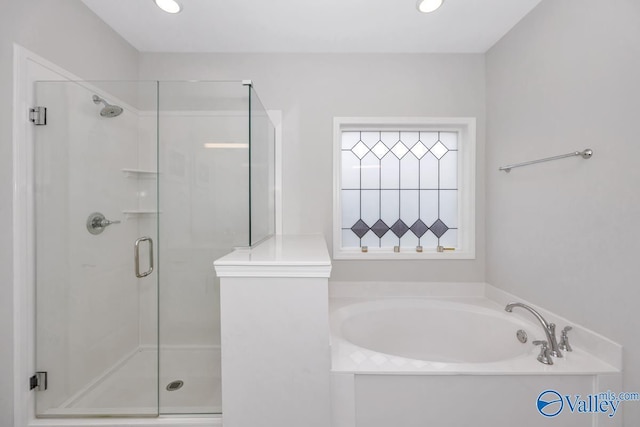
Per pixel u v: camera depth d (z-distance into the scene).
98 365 1.62
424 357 1.97
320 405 1.15
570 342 1.39
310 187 2.14
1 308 1.27
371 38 1.96
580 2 1.31
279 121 2.13
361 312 1.94
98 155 1.61
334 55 2.13
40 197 1.39
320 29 1.86
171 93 1.70
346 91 2.13
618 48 1.14
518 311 1.79
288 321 1.13
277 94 2.13
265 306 1.13
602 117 1.21
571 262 1.39
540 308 1.61
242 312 1.13
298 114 2.13
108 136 1.65
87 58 1.65
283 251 1.38
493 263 2.06
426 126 2.21
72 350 1.51
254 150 1.62
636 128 1.09
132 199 1.76
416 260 2.19
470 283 2.18
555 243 1.49
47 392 1.41
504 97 1.91
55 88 1.43
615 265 1.18
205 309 1.76
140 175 1.74
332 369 1.22
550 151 1.51
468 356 1.90
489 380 1.22
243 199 1.62
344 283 2.18
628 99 1.11
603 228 1.22
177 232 1.75
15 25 1.27
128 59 2.00
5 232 1.27
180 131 1.71
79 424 1.35
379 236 2.31
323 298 1.12
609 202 1.20
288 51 2.11
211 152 1.68
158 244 1.76
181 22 1.79
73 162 1.51
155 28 1.85
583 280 1.33
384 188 2.31
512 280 1.85
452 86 2.14
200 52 2.12
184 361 1.73
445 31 1.88
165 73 2.11
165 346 1.76
